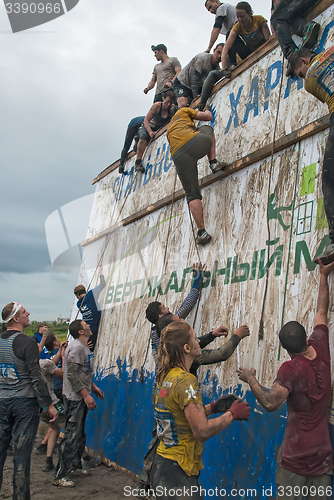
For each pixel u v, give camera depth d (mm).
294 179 3527
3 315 3900
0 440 3578
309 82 2949
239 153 4348
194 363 3223
